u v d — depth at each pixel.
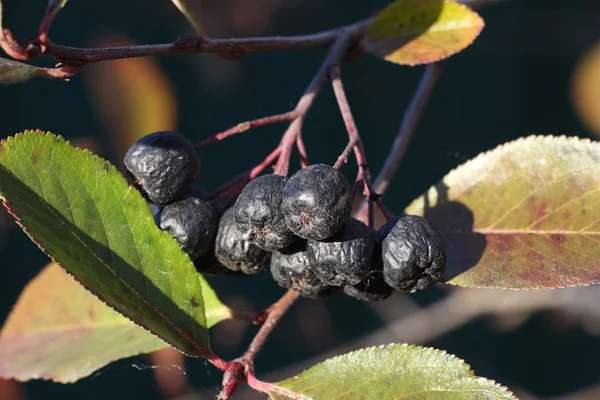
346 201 0.24
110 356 0.28
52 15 0.23
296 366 0.51
